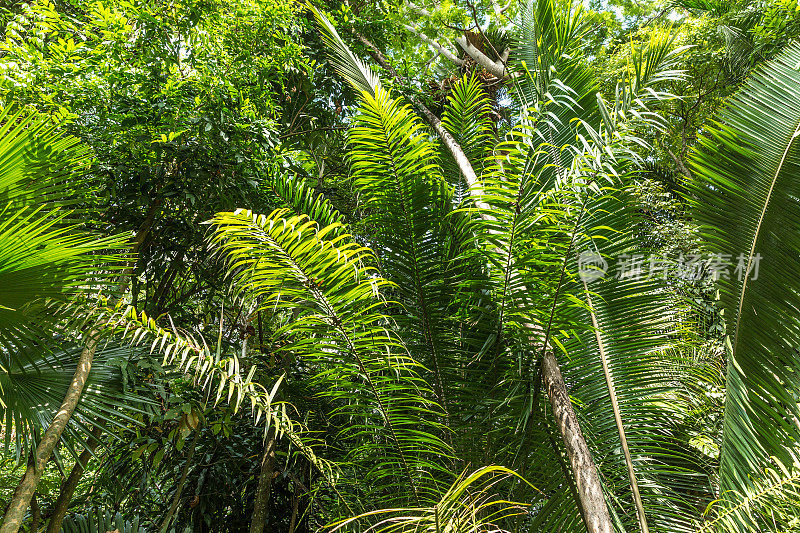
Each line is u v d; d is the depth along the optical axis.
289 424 2.49
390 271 3.12
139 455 3.35
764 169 2.87
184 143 3.50
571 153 3.56
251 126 3.70
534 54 4.48
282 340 3.87
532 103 3.81
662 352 3.18
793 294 2.74
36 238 1.97
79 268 2.20
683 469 2.93
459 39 6.43
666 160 6.37
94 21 3.56
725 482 2.53
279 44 4.45
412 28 6.24
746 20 6.40
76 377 2.68
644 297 3.16
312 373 4.02
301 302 2.37
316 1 5.59
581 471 2.24
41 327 2.25
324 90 5.73
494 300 2.85
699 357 3.42
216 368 2.18
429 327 3.03
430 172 3.08
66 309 2.26
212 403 3.57
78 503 4.05
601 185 2.94
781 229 2.80
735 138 2.95
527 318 2.73
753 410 2.62
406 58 5.95
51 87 3.28
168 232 3.55
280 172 3.78
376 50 5.83
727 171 2.97
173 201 3.53
